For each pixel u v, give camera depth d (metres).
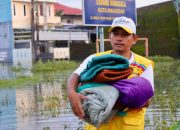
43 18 53.31
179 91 12.65
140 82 3.40
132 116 3.44
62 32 47.25
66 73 25.11
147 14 41.19
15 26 50.72
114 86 3.32
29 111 10.09
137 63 3.54
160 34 40.09
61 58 43.78
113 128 3.43
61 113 9.55
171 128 4.27
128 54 3.58
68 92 3.36
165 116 8.23
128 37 3.52
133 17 17.39
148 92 3.44
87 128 3.57
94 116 3.25
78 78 3.46
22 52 42.00
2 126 8.27
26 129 7.88
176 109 8.96
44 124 8.33
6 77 22.23
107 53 3.59
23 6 51.66
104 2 15.88
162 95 11.15
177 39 38.31
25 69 29.11
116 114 3.42
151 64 3.59
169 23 39.38
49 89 15.69
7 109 10.62
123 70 3.35
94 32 49.94
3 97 13.59
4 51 44.56
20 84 18.58
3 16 45.56
